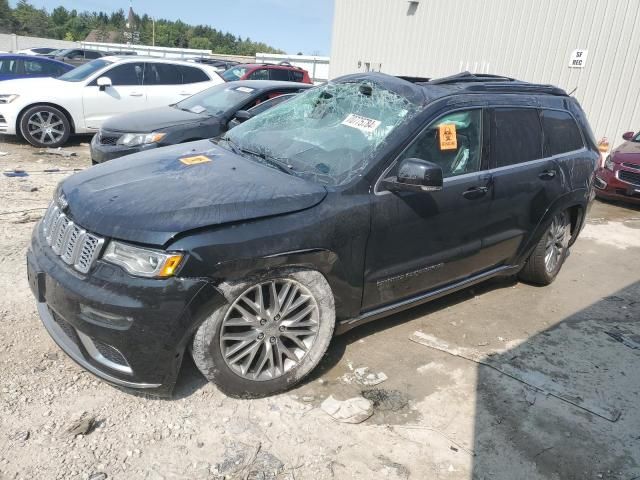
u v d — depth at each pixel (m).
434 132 3.46
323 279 2.95
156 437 2.62
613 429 3.01
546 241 4.65
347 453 2.64
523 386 3.33
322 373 3.27
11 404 2.72
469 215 3.68
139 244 2.50
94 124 9.58
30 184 6.73
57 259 2.74
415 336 3.82
